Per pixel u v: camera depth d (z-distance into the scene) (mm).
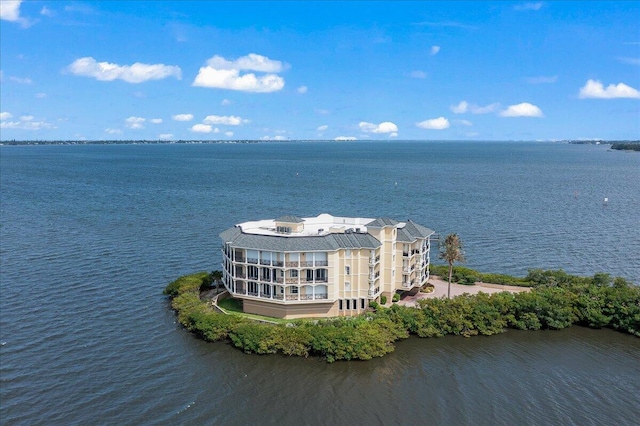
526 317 86562
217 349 78625
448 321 84562
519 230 157625
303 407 63875
